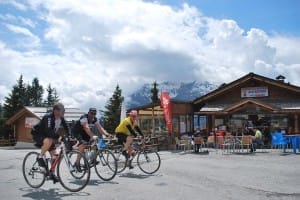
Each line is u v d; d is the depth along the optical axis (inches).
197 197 308.0
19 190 340.8
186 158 660.1
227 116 1080.2
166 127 1001.5
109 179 392.5
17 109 2490.2
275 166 527.2
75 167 335.6
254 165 540.7
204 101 1127.6
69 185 333.1
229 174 444.1
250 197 310.0
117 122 2311.8
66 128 347.3
